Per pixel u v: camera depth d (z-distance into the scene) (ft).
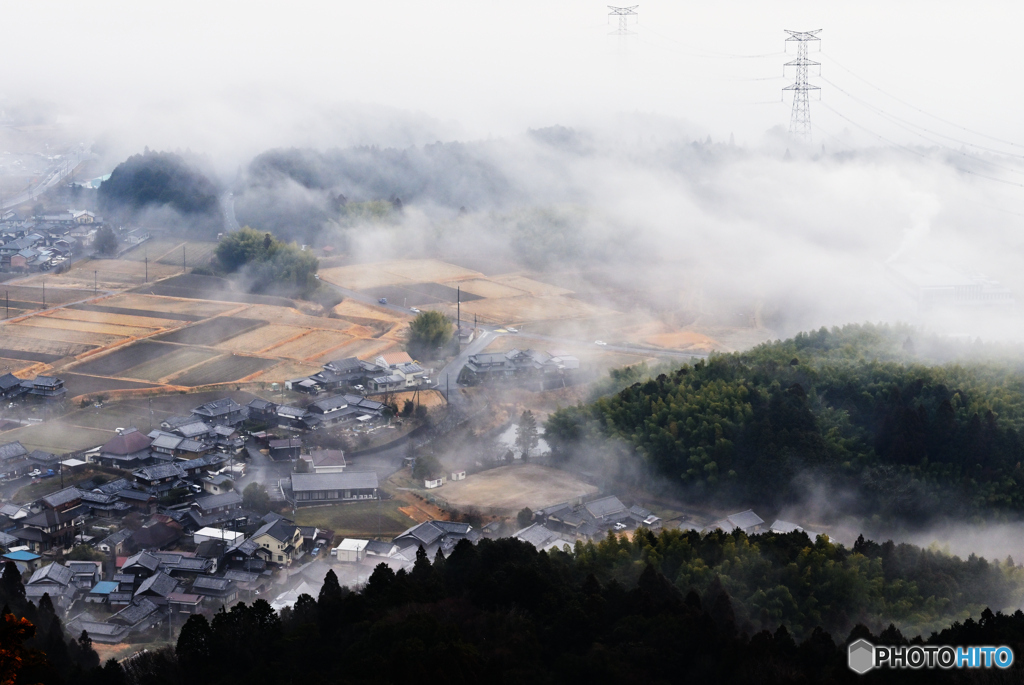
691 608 325.01
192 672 306.35
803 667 296.71
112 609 406.21
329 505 505.25
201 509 474.08
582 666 291.17
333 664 298.76
